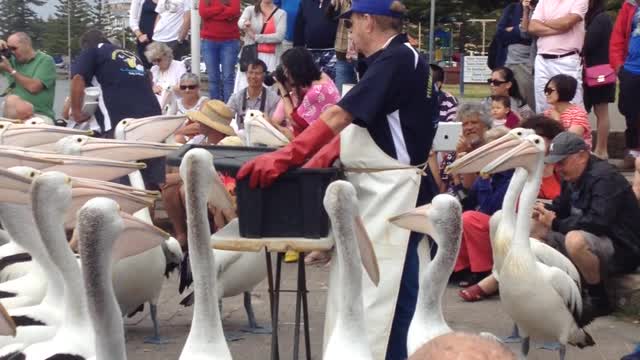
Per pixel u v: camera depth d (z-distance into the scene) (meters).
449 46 17.39
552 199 7.23
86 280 3.50
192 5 10.34
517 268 5.40
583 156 6.44
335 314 4.46
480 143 7.53
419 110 4.51
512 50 9.79
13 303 4.90
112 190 4.62
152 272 5.84
